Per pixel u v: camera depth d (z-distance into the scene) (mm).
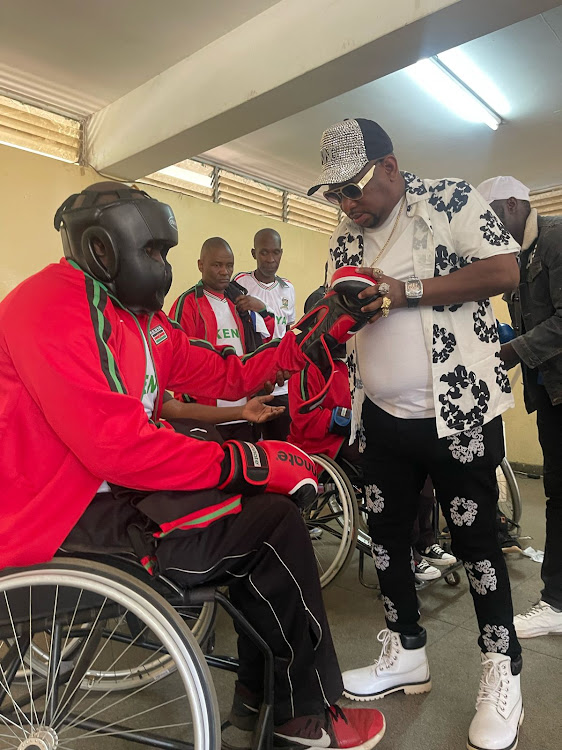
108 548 1035
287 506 1079
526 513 3438
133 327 1140
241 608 1145
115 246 1052
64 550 1028
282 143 3844
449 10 1860
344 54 2135
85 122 3443
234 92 2549
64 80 3012
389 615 1556
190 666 957
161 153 3102
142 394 1130
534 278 1781
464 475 1341
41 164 3215
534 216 1787
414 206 1342
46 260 3248
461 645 1818
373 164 1311
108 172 3422
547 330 1672
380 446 1457
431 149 3947
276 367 1411
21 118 3184
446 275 1272
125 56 2783
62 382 946
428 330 1312
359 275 1270
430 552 2412
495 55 2777
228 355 1440
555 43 2672
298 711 1127
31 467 1019
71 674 1154
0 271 3084
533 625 1864
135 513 1087
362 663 1713
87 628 1213
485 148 3930
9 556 971
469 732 1329
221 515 1044
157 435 992
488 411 1314
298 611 1088
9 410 1001
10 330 994
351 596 2219
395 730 1399
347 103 3244
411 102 3232
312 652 1105
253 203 4434
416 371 1342
